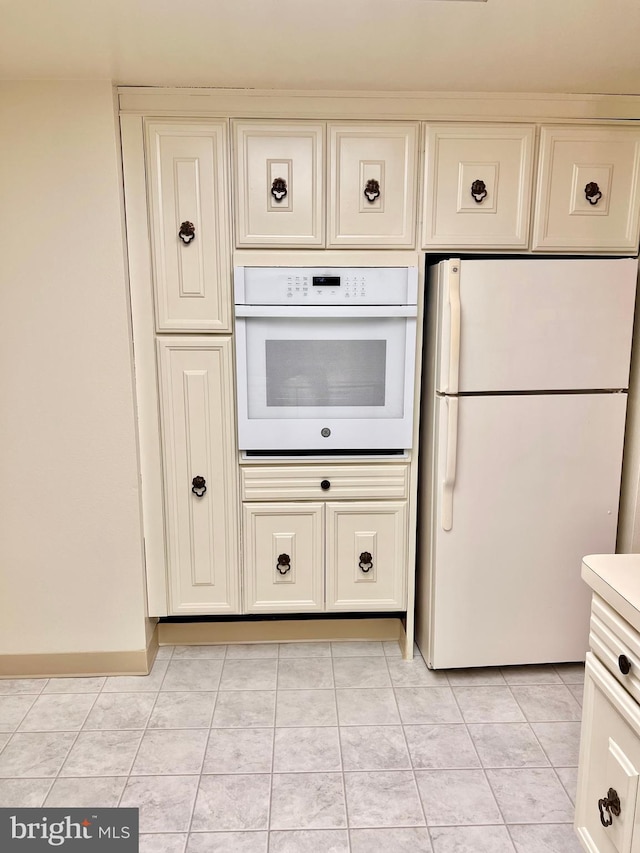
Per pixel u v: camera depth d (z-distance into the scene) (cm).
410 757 180
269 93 192
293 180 197
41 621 215
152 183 195
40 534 209
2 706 203
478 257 218
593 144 200
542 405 201
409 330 207
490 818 158
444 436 200
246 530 220
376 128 195
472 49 162
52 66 173
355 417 213
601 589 129
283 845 150
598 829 134
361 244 203
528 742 187
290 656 234
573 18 144
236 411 211
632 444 210
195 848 149
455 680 219
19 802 163
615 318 199
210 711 201
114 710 201
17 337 197
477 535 207
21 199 189
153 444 211
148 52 163
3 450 203
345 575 225
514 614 213
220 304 204
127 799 164
